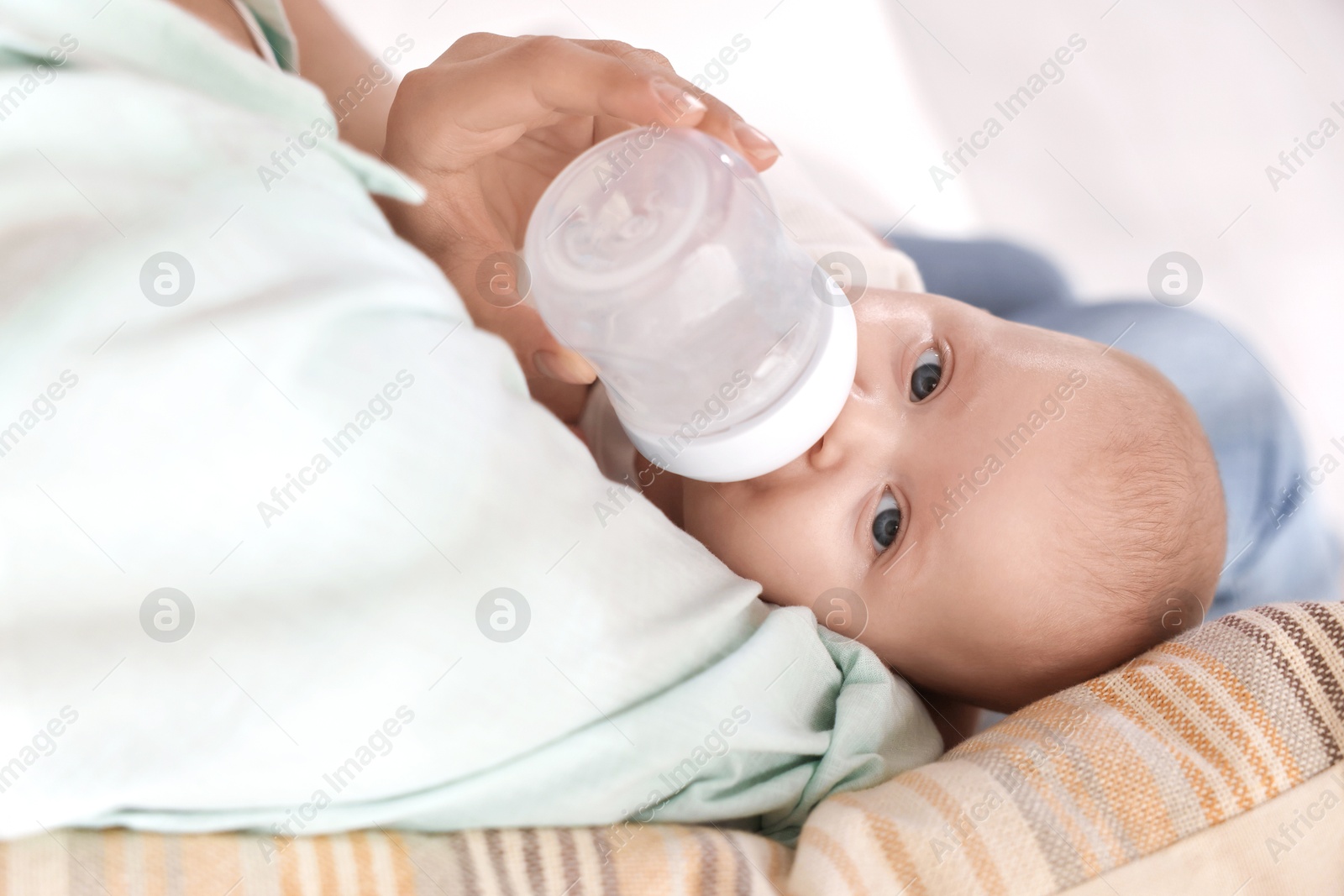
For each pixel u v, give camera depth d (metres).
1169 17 1.44
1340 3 1.45
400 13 1.25
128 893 0.49
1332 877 0.66
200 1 0.76
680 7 1.37
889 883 0.62
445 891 0.55
